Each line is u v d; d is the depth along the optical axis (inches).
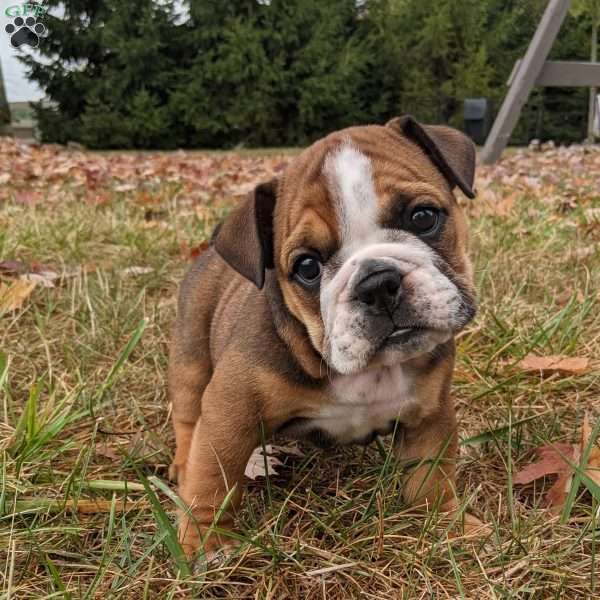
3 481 14.8
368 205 13.9
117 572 12.8
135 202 44.3
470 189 14.9
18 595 12.5
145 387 21.1
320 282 14.1
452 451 15.4
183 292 18.7
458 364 21.0
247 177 56.1
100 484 15.4
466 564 13.0
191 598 12.1
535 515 14.2
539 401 19.3
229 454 14.1
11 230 34.3
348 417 15.2
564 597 12.2
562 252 30.6
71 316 24.8
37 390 17.3
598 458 15.5
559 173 59.4
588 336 22.7
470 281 14.8
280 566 13.0
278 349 14.2
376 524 14.2
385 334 13.2
